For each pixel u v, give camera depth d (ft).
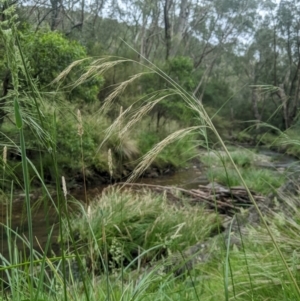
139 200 19.86
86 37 59.77
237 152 34.96
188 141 5.49
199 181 36.70
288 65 104.73
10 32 2.37
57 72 18.86
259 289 6.56
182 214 18.25
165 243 6.54
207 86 94.48
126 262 13.88
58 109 3.62
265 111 92.89
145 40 78.48
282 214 9.26
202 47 111.04
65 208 3.12
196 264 9.25
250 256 8.23
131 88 42.01
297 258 6.96
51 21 45.27
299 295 4.14
